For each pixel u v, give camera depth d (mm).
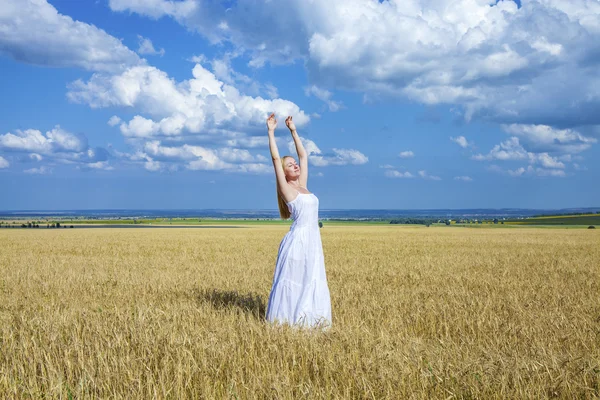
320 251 7387
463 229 81375
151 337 5809
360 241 39312
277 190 7516
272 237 46844
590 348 6125
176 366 4785
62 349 5535
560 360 5164
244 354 5340
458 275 14719
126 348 5516
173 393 4430
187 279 13453
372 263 19250
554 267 17781
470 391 4438
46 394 4391
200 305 8664
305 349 5309
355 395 4457
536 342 6191
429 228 87625
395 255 23922
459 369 4805
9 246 31172
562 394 4387
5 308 8773
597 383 4609
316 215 7492
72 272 15258
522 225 111312
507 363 5023
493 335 6547
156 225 109812
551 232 66000
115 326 6617
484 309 8375
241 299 9602
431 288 11695
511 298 9875
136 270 16312
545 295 10562
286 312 7102
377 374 4664
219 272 15523
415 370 4770
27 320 7141
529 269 16906
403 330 6945
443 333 6898
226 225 110000
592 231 70688
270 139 7387
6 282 12898
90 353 5383
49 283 12445
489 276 14516
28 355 5250
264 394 4387
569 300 9883
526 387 4406
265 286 11984
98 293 10797
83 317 7363
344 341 5707
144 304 8719
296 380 4773
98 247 30281
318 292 7188
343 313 8180
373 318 7559
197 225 109812
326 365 4902
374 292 10844
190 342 5523
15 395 4418
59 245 32500
